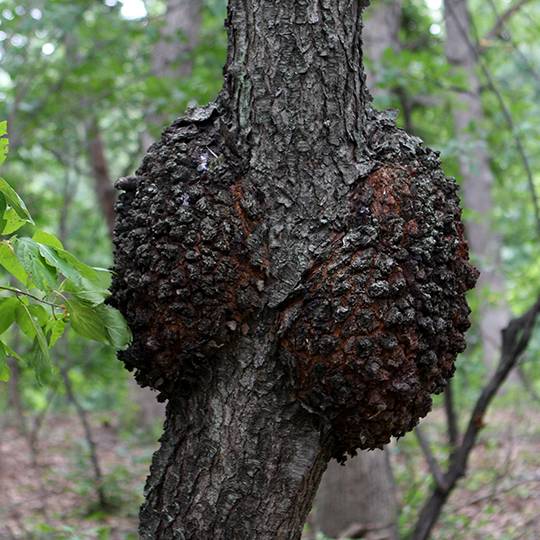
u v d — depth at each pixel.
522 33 12.69
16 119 7.92
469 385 9.65
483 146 7.17
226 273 2.95
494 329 12.14
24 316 3.08
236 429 2.99
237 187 2.99
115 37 8.29
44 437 11.54
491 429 9.10
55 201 11.48
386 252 2.93
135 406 11.89
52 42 8.28
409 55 6.58
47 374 3.10
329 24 3.02
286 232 2.97
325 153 3.00
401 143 3.05
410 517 6.29
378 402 2.93
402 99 6.80
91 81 8.13
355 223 2.95
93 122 9.35
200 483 3.01
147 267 2.97
